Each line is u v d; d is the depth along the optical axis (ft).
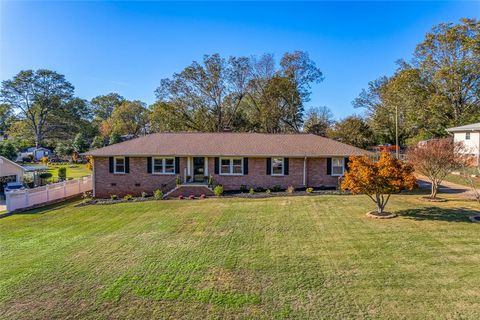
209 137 79.82
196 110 150.00
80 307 21.24
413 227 36.86
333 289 22.52
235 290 22.84
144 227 41.63
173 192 67.62
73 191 75.61
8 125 254.06
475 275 23.95
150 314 19.99
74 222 47.11
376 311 19.54
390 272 24.95
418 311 19.38
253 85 149.89
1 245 36.63
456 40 119.75
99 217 49.55
